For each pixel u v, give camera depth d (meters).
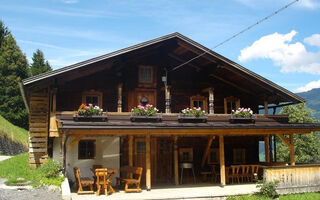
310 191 14.89
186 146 18.31
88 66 14.59
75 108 15.82
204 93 18.34
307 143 33.28
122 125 13.48
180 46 16.55
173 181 17.06
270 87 17.31
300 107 34.62
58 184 12.38
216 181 16.98
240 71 16.88
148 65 17.30
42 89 16.25
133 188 14.66
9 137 35.22
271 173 14.18
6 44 48.28
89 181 13.09
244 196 13.31
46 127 16.19
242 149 19.66
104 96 16.38
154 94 17.33
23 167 16.50
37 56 58.06
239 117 16.08
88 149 15.64
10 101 44.66
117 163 15.95
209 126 14.54
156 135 15.42
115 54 14.87
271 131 15.90
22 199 10.80
